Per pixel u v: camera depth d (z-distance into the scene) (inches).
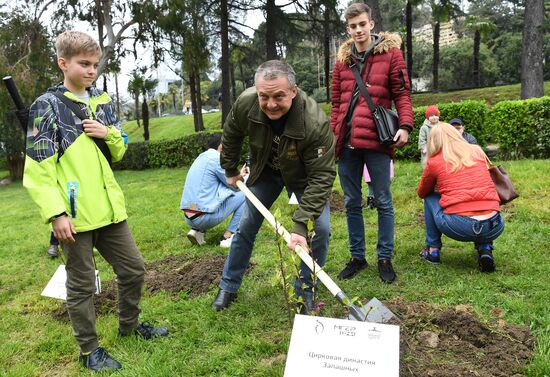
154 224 275.7
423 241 191.3
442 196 159.0
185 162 719.7
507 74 1573.6
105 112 113.5
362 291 144.9
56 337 132.3
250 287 153.4
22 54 717.3
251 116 119.3
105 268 195.0
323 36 821.9
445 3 997.8
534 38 532.4
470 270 156.6
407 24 976.3
